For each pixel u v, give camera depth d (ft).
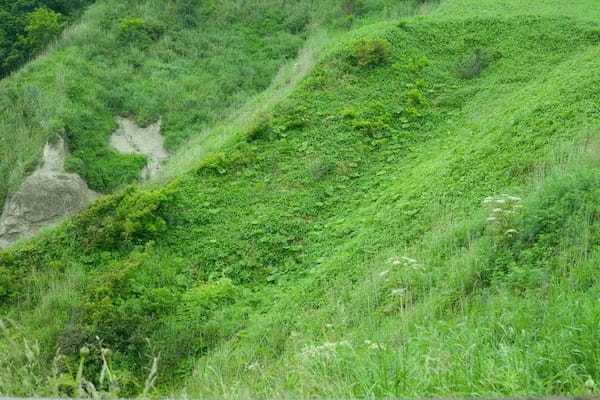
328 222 46.75
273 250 43.47
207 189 50.83
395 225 39.91
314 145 56.49
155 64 94.12
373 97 64.03
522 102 51.96
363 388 14.42
